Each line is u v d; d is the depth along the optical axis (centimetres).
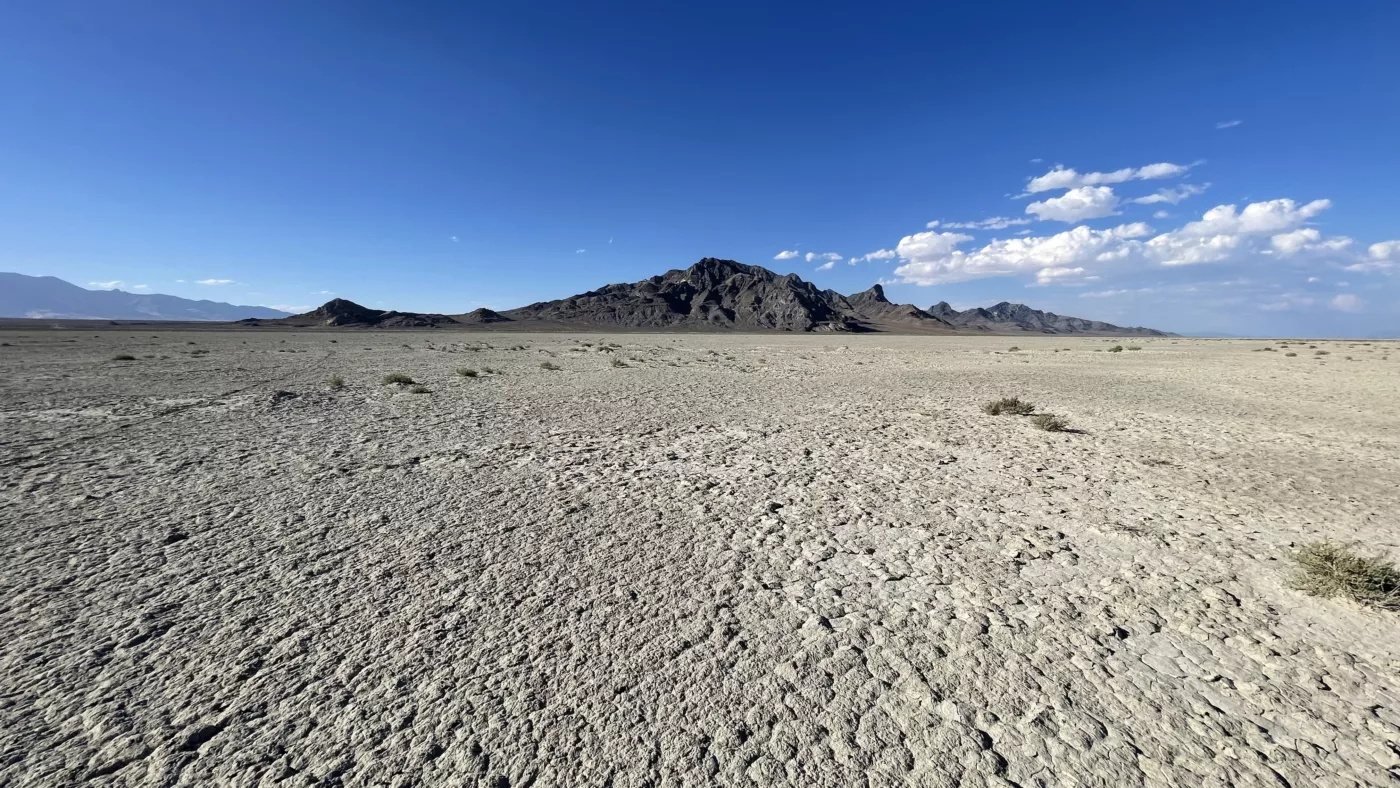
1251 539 539
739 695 317
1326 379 1961
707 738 286
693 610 407
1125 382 1911
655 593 432
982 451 894
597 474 754
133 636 366
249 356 3008
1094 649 362
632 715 302
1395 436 1000
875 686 325
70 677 326
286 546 509
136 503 617
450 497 652
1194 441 966
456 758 273
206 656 347
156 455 828
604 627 384
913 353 4041
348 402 1380
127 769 265
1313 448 912
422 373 2191
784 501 647
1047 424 1054
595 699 313
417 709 304
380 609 404
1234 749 280
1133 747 281
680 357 3422
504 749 278
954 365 2767
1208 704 312
